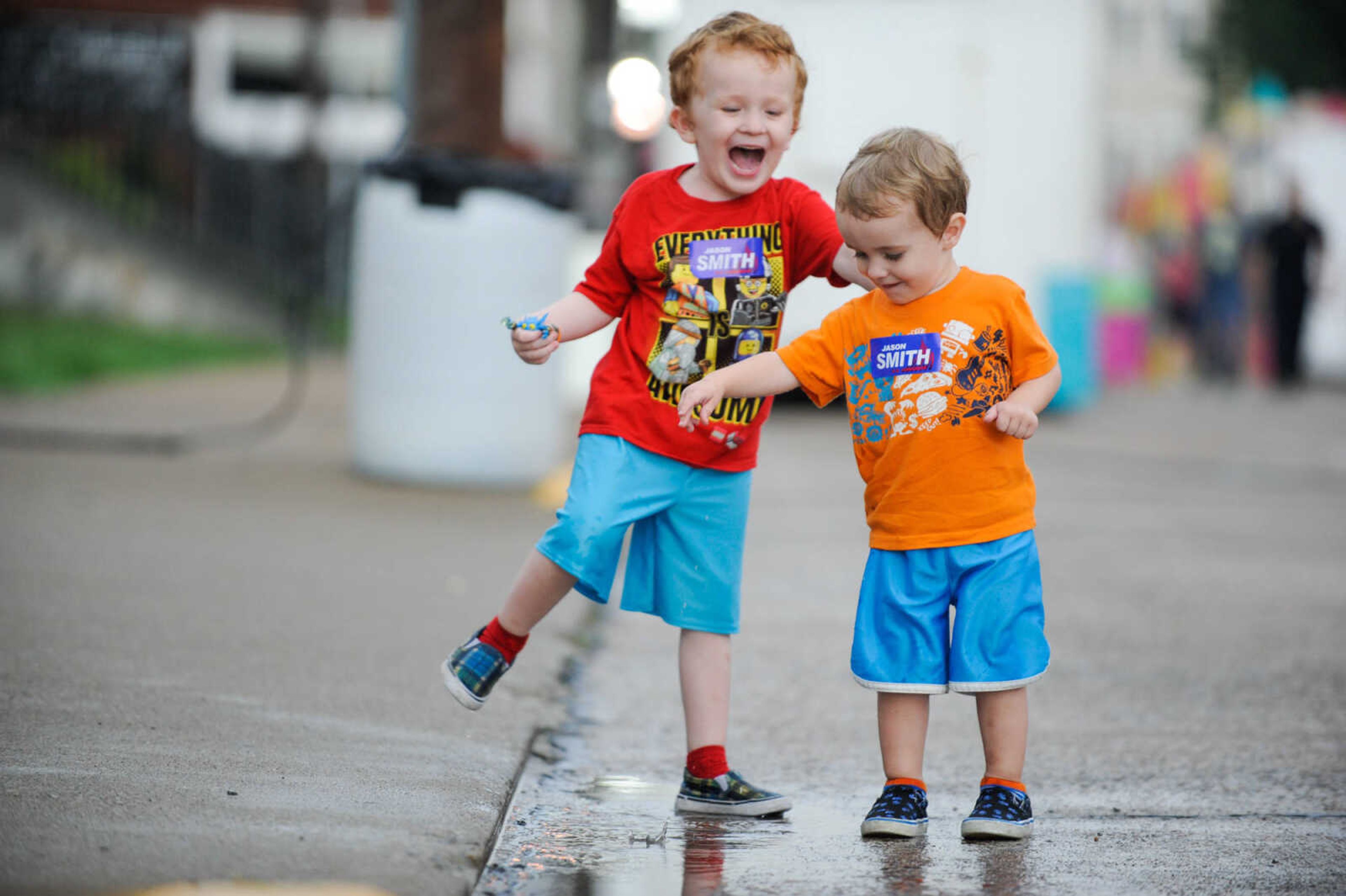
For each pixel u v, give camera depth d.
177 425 27.42
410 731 9.81
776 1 34.75
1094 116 36.28
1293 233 53.59
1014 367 8.79
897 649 8.75
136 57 51.16
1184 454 31.28
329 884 6.72
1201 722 11.45
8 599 12.90
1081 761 10.35
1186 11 101.38
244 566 15.25
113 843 7.06
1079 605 16.12
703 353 9.23
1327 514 23.50
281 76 75.12
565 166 22.88
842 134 35.19
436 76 21.12
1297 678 12.96
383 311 21.20
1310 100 66.94
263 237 52.84
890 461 8.82
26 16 56.03
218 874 6.75
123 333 43.84
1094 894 7.56
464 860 7.32
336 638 12.41
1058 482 26.62
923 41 35.22
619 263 9.42
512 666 10.96
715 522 9.31
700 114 9.13
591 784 9.54
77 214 47.88
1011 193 36.53
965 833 8.54
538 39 55.94
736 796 9.04
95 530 16.75
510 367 21.03
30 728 9.07
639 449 9.19
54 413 28.30
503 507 20.09
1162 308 58.97
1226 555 19.61
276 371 42.69
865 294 9.42
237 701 10.13
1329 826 8.88
